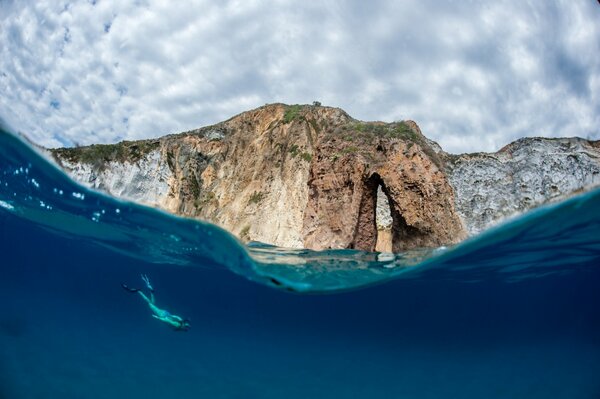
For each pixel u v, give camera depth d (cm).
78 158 2261
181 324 1113
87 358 1678
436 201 1491
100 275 3941
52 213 1625
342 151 1745
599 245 1233
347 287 1511
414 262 1344
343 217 1623
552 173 1741
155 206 1157
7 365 1312
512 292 2378
